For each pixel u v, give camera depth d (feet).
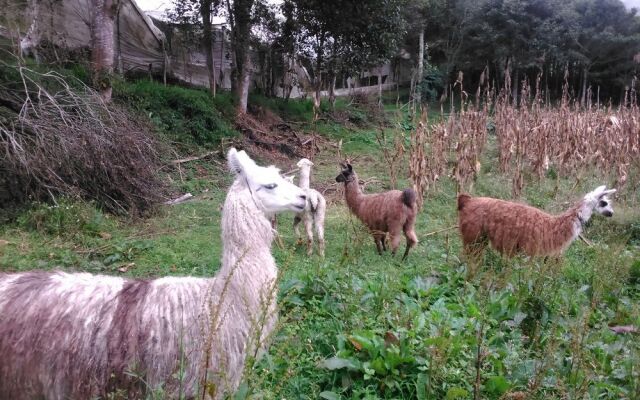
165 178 36.35
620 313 16.42
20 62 30.22
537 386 10.84
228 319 8.98
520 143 39.22
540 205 32.89
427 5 91.66
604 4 92.53
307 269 19.47
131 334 8.46
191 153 43.57
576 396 10.84
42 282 8.88
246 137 51.24
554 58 90.27
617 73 92.99
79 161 27.17
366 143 59.62
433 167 37.58
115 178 28.25
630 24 92.38
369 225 25.04
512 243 20.62
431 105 90.99
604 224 26.99
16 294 8.61
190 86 64.03
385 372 12.09
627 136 39.40
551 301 15.88
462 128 39.65
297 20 64.64
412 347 12.55
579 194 34.27
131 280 9.38
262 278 9.52
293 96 85.35
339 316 14.87
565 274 19.67
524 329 15.24
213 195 35.63
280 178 10.38
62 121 27.86
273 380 11.85
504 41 91.25
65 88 31.01
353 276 17.57
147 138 32.37
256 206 9.91
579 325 13.65
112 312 8.60
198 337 8.72
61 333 8.30
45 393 8.29
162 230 26.68
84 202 26.58
